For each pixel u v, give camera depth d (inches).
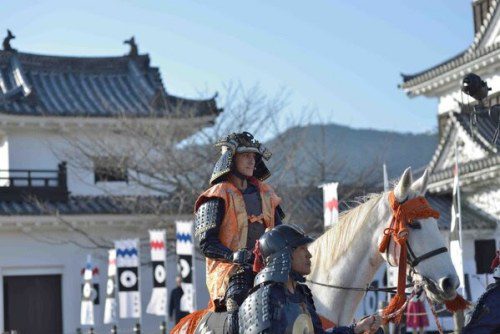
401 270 400.2
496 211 1588.3
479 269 1577.3
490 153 1518.2
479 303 450.6
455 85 1712.6
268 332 322.3
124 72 2143.2
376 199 424.8
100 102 2001.7
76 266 1857.8
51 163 1914.4
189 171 1658.5
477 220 1608.0
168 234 1691.7
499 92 1562.5
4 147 1905.8
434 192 1701.5
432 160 1721.2
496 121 605.6
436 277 396.8
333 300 421.1
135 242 1286.9
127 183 1865.2
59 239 1856.5
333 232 432.5
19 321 1827.0
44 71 2098.9
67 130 1886.1
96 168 1882.4
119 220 1807.3
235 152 408.8
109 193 1798.7
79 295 1857.8
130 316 1282.0
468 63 1593.3
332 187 997.8
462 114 1619.1
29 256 1839.3
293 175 1802.4
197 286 1870.1
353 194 1652.3
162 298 1210.0
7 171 1839.3
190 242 1119.6
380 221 417.1
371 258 418.3
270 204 410.9
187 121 1747.0
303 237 339.6
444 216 1594.5
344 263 422.9
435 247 401.1
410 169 401.1
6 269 1824.6
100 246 1768.0
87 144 1854.1
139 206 1761.8
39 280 1847.9
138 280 1288.1
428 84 1743.4
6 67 2069.4
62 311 1849.2
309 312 346.3
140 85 2055.9
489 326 442.6
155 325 1873.8
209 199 399.5
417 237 403.2
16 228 1820.9
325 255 430.3
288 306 329.1
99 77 2122.3
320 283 427.5
